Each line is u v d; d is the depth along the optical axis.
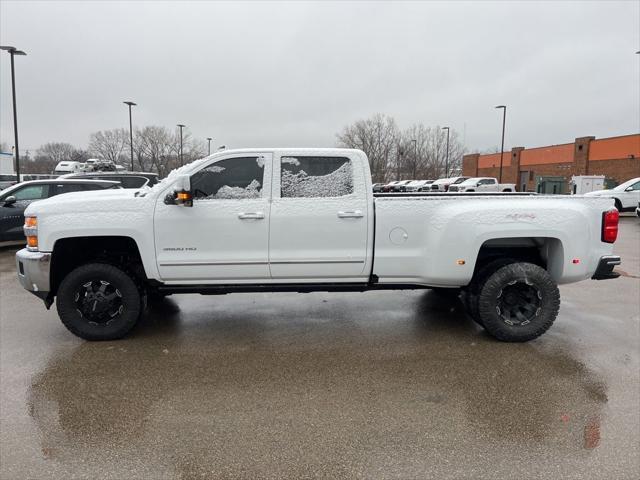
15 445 2.96
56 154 96.50
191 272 4.69
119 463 2.78
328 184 4.72
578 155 40.31
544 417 3.31
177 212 4.59
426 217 4.73
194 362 4.26
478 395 3.64
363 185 4.71
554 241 4.83
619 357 4.41
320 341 4.81
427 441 3.01
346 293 6.83
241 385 3.79
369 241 4.73
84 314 4.71
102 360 4.30
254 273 4.73
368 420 3.27
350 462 2.80
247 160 4.70
